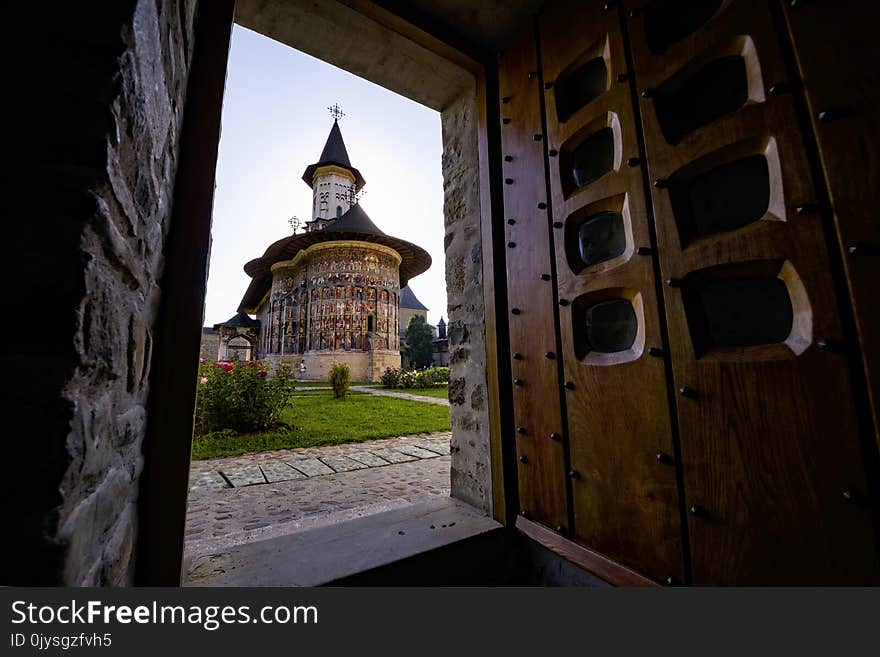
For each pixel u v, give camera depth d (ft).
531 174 6.25
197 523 8.23
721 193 3.93
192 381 3.71
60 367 1.72
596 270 5.03
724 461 3.60
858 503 2.83
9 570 1.62
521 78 6.68
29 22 1.85
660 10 4.67
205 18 4.22
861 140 2.95
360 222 92.53
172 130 3.38
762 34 3.59
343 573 4.52
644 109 4.59
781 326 3.43
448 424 22.11
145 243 2.87
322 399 38.73
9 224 1.70
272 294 105.70
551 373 5.56
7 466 1.63
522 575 5.96
